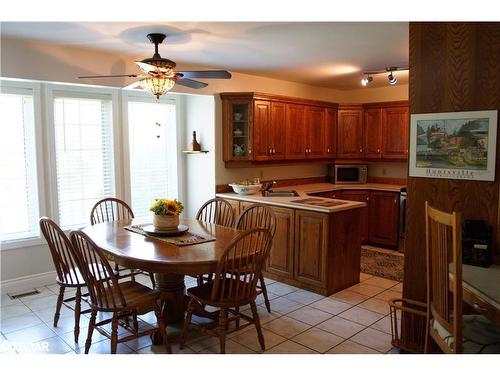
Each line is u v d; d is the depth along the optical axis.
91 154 4.76
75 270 3.08
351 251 4.27
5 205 4.14
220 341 2.76
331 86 6.27
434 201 2.68
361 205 4.28
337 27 3.11
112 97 4.87
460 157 2.55
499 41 2.37
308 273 4.17
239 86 5.18
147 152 5.32
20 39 3.46
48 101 4.33
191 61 4.41
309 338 3.12
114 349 2.73
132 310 2.85
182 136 5.61
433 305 2.16
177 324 3.39
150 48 3.80
